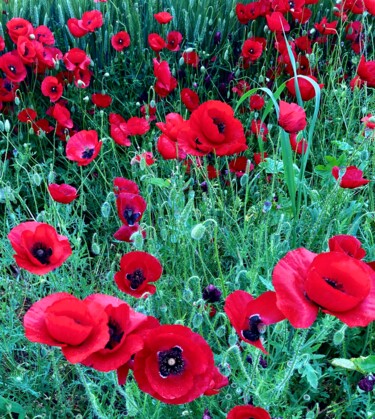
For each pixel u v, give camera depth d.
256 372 0.71
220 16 1.63
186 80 1.62
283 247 0.98
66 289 0.95
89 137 1.00
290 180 0.94
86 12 1.43
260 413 0.55
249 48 1.46
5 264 1.00
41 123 1.37
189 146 0.84
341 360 0.69
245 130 1.47
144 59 1.55
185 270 0.90
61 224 0.94
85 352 0.49
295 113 0.87
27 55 1.35
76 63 1.41
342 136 1.44
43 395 0.90
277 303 0.49
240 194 1.31
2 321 0.98
